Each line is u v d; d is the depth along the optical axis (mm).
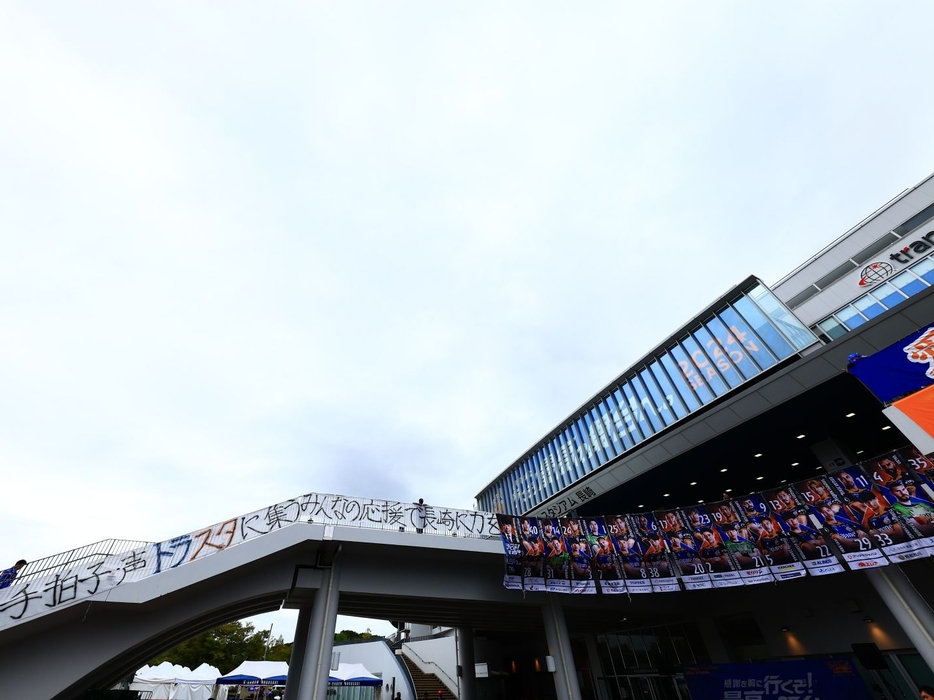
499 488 44875
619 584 16641
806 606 19250
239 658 48312
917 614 13453
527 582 16344
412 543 15828
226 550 13406
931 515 13242
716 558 16406
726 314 23578
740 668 15992
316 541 15086
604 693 27875
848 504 14852
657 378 26641
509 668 34000
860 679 13680
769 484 24812
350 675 28078
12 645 11211
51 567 11555
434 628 41781
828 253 23422
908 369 10680
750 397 18234
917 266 19453
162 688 28234
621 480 24328
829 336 22094
